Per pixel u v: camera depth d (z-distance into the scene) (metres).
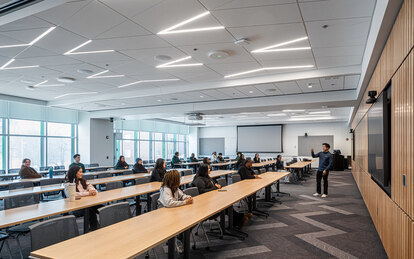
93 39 4.36
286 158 19.70
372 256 3.62
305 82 7.27
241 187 5.21
